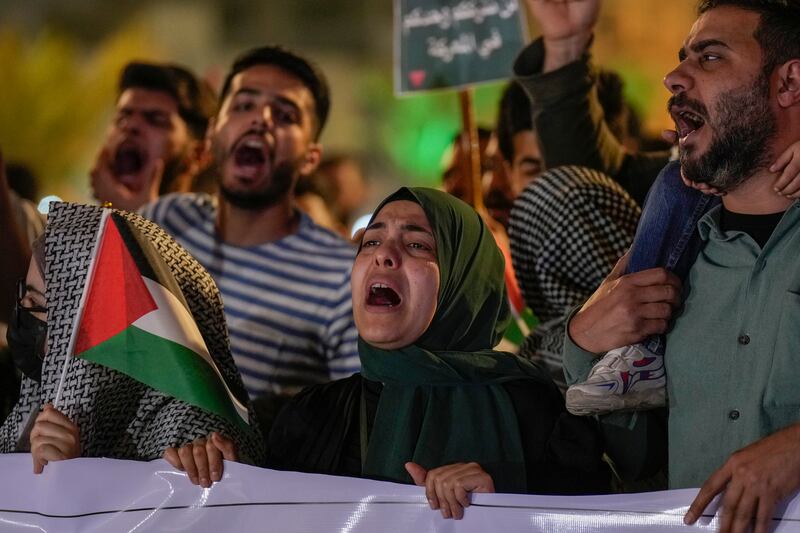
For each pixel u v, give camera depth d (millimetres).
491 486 3070
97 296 3453
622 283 3131
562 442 3291
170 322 3432
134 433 3506
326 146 6965
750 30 3055
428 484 3100
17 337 3609
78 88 7152
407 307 3488
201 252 5379
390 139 6965
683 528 2887
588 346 3156
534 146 5492
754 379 2959
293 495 3207
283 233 5395
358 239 5391
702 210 3201
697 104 3057
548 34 5070
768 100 3016
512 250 4656
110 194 6199
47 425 3344
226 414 3389
